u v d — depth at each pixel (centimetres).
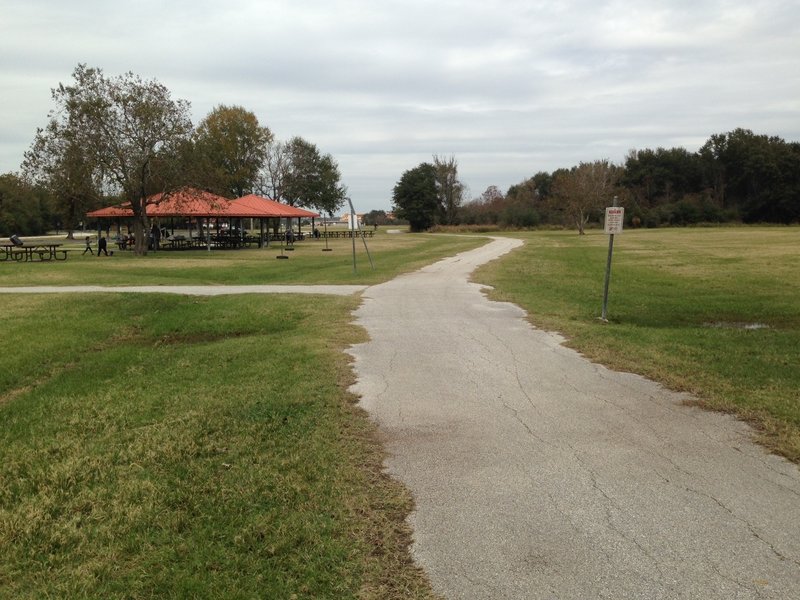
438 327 1111
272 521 398
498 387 716
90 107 3600
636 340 966
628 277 2130
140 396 722
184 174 3847
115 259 3503
